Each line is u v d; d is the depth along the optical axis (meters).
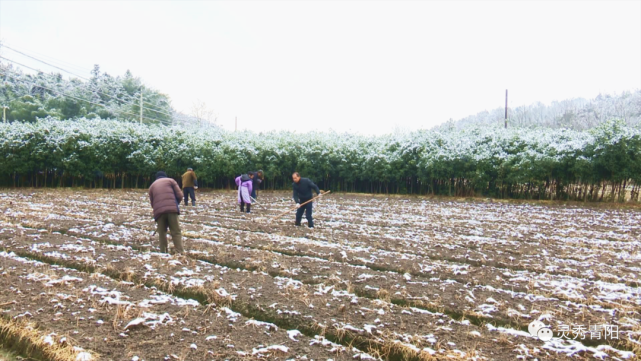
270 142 29.22
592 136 21.31
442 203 21.08
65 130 25.77
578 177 21.22
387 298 5.55
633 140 19.91
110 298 5.04
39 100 51.53
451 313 5.21
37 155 24.91
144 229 10.48
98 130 26.52
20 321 4.45
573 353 4.13
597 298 5.74
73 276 6.03
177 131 28.86
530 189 23.27
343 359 3.95
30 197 19.05
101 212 13.45
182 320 4.64
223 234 9.88
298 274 6.60
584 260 8.22
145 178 27.77
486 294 5.84
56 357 3.80
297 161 28.38
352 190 28.92
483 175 23.23
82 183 26.86
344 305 5.14
